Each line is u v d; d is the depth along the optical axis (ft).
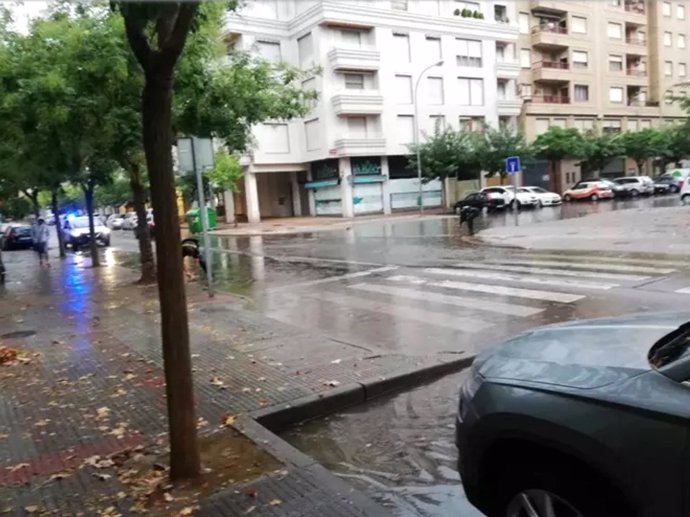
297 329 26.45
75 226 104.63
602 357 8.68
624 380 7.74
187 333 12.45
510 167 85.76
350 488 11.73
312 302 34.63
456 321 27.12
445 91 148.66
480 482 9.07
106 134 38.22
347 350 22.29
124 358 23.13
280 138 144.15
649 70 200.54
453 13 151.74
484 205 121.39
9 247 119.03
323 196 146.92
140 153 41.70
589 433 7.42
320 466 12.76
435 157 135.23
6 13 37.47
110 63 33.91
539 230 71.20
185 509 11.25
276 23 138.51
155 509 11.36
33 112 36.52
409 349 22.94
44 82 34.45
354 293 36.68
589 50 180.34
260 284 43.73
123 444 14.78
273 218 156.56
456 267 44.75
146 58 11.44
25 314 36.40
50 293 46.16
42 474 13.29
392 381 18.72
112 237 140.05
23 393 19.45
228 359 21.86
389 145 141.38
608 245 51.24
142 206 46.91
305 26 135.74
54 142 40.22
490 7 160.35
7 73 35.83
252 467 12.85
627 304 27.76
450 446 14.57
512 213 112.68
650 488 6.91
